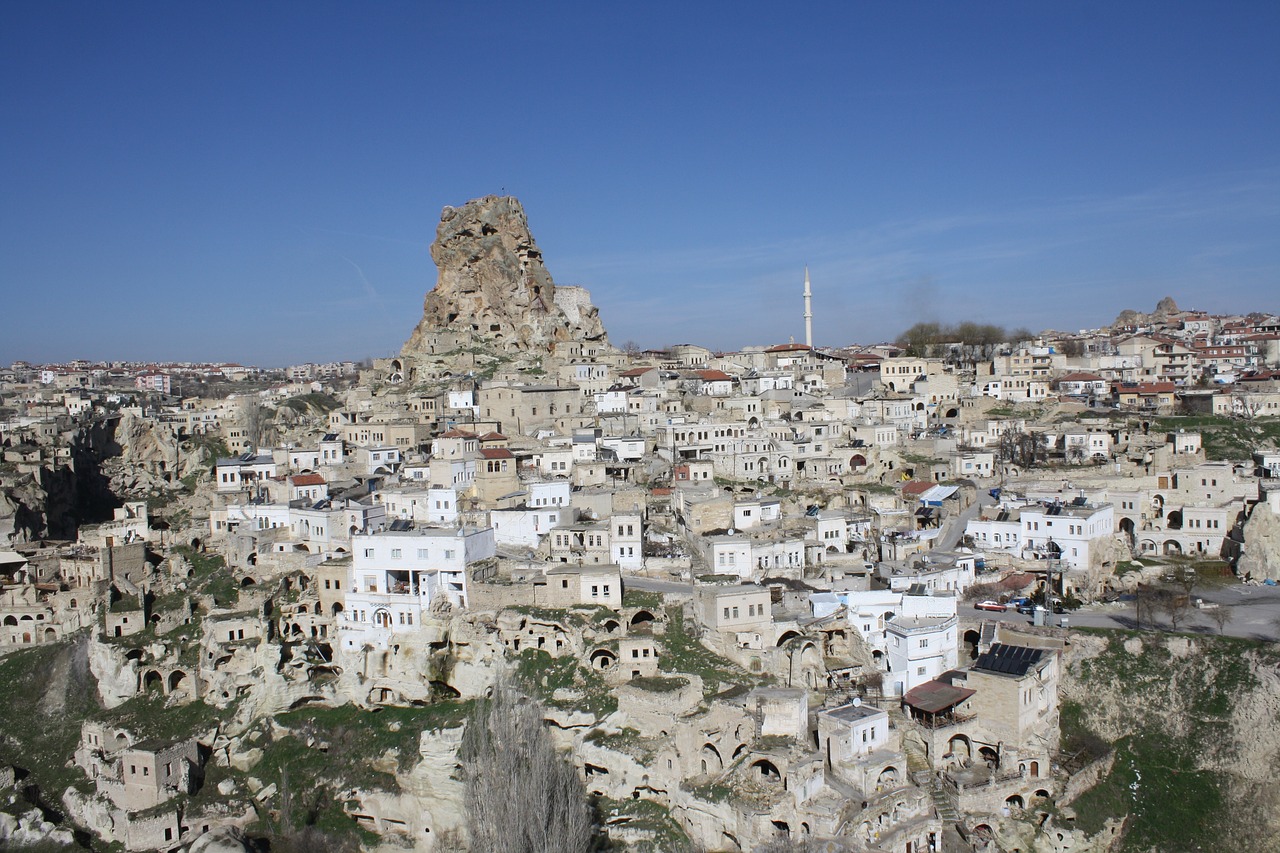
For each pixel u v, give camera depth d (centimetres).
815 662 13675
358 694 14900
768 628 13862
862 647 14012
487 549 15950
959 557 16350
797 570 15675
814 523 17038
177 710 15300
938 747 12488
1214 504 19150
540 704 13138
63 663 16338
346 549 17162
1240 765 13038
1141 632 14538
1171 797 12950
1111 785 13012
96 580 17150
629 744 12500
